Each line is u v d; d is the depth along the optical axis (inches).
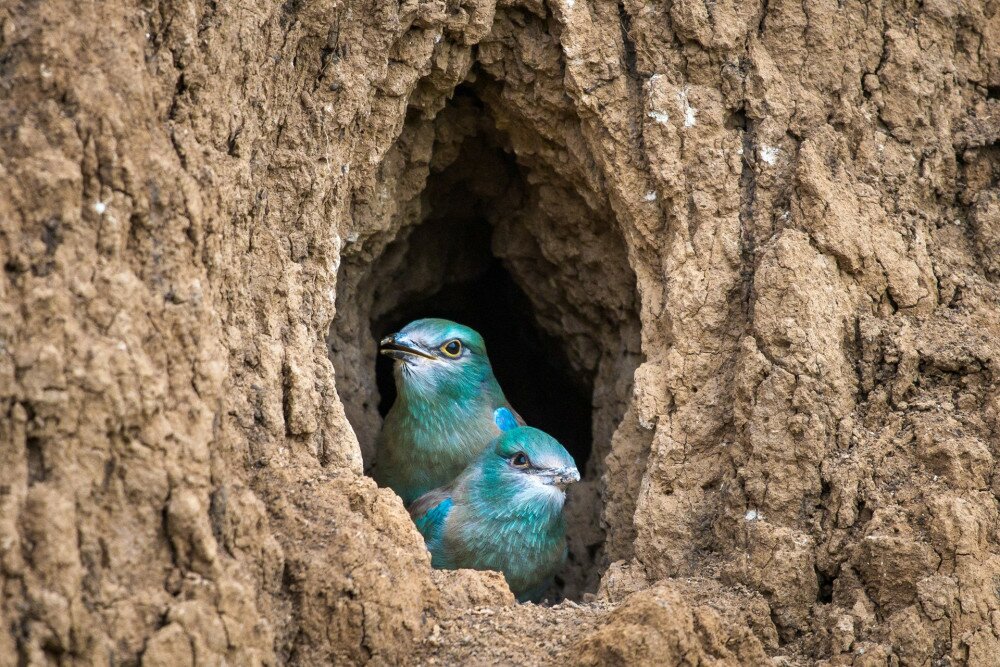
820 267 424.8
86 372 289.6
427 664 356.5
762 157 453.7
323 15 424.8
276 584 333.4
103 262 307.9
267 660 314.3
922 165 458.6
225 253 367.2
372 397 589.9
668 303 451.2
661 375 449.4
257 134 401.4
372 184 468.1
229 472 335.6
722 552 408.8
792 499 398.6
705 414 434.6
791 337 411.8
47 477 280.7
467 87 501.0
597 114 471.5
